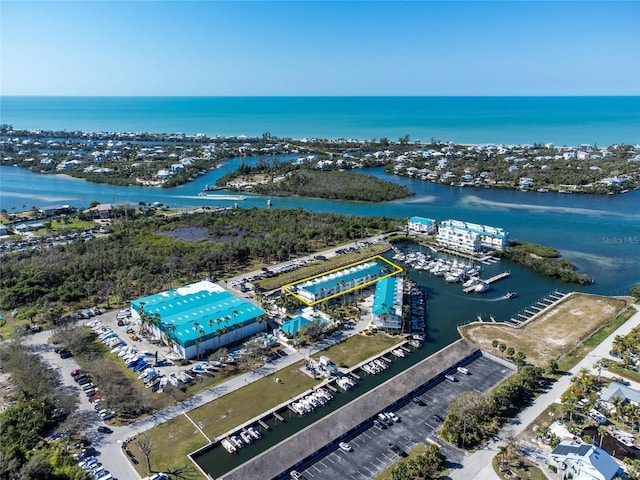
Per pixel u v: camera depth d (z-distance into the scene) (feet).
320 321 440.04
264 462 266.16
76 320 452.76
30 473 240.73
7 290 490.90
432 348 412.36
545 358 386.52
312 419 319.88
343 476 265.34
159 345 410.93
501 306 497.87
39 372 347.36
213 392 345.72
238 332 419.54
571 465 254.06
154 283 531.09
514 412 317.42
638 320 449.06
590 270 598.75
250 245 652.48
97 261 573.74
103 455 280.31
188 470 269.03
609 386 333.42
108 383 336.08
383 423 307.58
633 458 266.36
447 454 279.08
